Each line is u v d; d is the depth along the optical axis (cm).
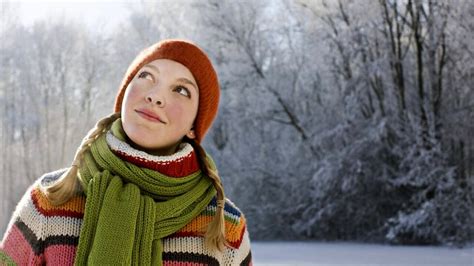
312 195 2061
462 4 1914
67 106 3431
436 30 1923
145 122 186
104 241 171
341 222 2006
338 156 1966
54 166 3438
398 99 1955
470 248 1645
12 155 3438
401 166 1869
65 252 176
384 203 1936
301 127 2192
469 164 1870
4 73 3419
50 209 181
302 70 2236
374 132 1900
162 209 183
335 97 2141
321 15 2116
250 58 2295
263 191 2217
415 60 1989
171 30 2612
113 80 3269
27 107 3441
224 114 2345
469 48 1902
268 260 1343
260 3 2319
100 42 3359
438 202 1762
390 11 2006
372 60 2022
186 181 189
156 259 179
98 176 181
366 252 1554
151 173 182
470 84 1897
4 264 178
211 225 192
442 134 1884
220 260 196
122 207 176
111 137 189
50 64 3428
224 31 2317
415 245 1772
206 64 200
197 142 205
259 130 2289
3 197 3400
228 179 2269
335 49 2094
